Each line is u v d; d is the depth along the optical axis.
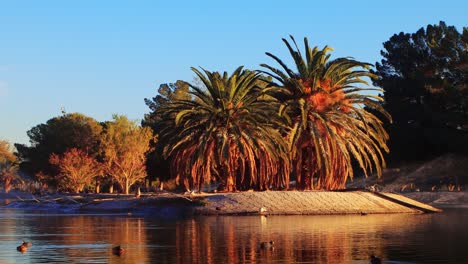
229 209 65.25
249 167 78.06
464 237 40.50
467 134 100.44
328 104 78.56
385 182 110.00
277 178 79.62
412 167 109.56
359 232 43.97
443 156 107.12
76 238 41.03
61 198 88.44
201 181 77.94
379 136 82.31
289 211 65.25
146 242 38.44
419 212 68.44
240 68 80.25
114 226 50.47
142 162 102.06
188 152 78.69
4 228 49.22
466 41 101.88
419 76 106.06
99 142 118.44
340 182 77.81
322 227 48.31
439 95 101.25
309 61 80.31
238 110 78.50
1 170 167.75
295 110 79.88
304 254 32.75
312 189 79.44
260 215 64.12
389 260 30.72
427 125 107.19
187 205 67.69
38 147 131.00
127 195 88.75
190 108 81.56
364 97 80.31
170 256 32.31
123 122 105.25
